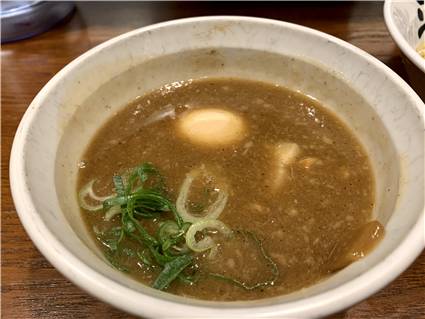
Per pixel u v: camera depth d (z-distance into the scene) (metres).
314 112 0.16
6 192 0.15
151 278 0.11
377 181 0.14
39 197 0.10
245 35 0.16
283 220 0.13
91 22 0.23
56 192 0.12
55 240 0.09
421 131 0.12
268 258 0.12
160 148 0.15
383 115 0.14
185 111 0.16
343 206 0.13
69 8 0.23
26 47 0.21
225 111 0.16
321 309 0.08
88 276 0.09
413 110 0.12
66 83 0.14
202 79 0.17
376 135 0.14
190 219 0.13
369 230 0.11
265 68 0.17
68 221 0.11
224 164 0.14
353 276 0.09
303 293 0.10
